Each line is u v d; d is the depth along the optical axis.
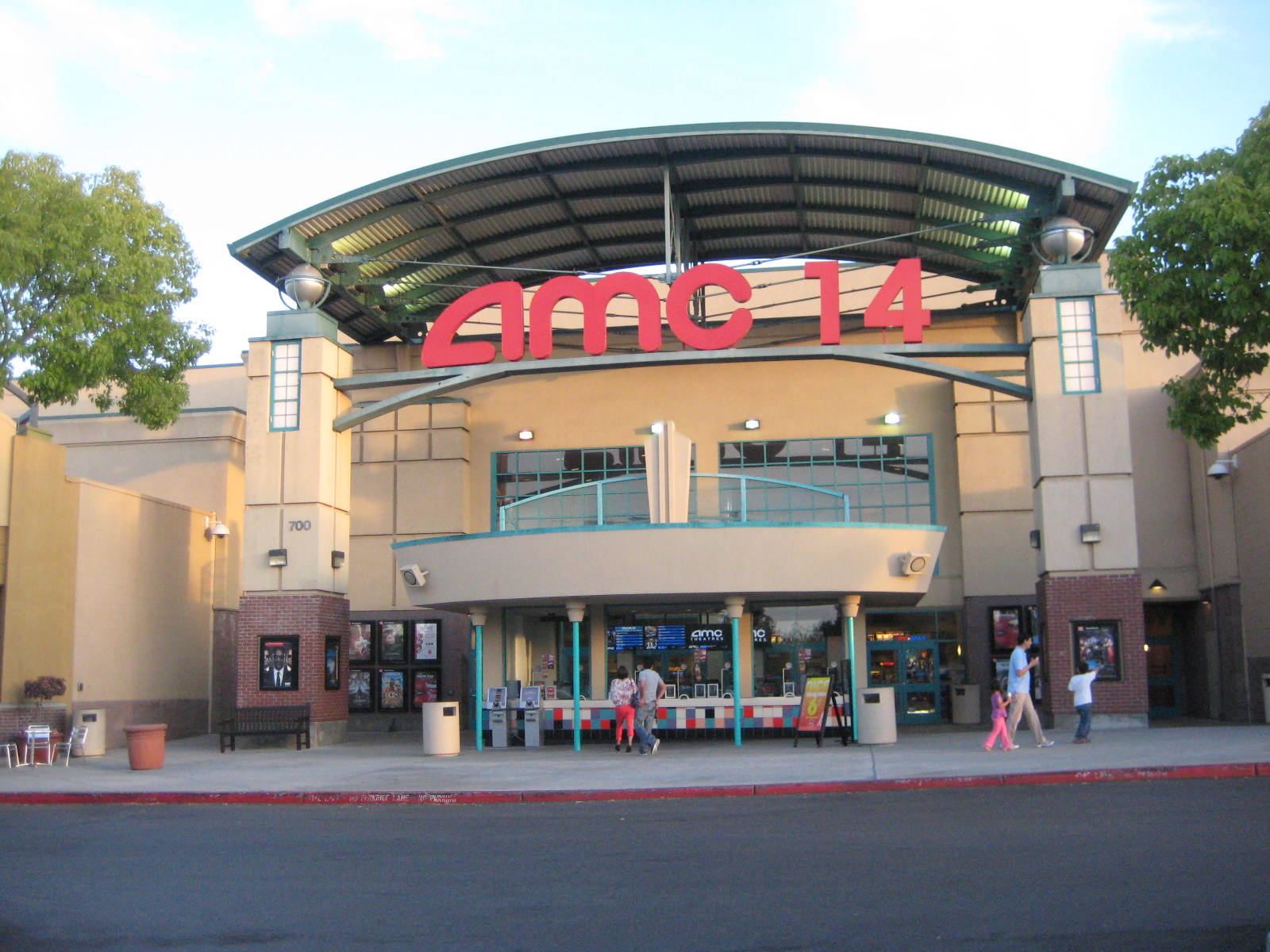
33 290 26.98
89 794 18.00
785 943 8.03
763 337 34.12
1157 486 31.19
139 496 30.56
